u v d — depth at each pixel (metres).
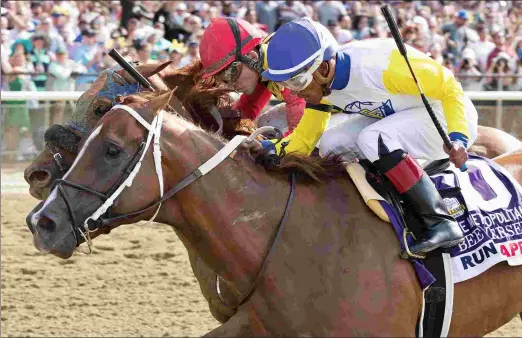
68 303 7.38
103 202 4.10
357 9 15.32
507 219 4.59
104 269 8.10
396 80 4.35
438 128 4.30
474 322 4.47
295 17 14.66
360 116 4.71
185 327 6.97
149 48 12.38
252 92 5.05
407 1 16.48
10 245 8.57
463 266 4.37
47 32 12.34
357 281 4.11
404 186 4.32
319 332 4.11
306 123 4.58
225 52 4.85
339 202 4.33
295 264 4.18
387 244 4.23
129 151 4.13
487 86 10.90
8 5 12.83
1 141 10.00
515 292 4.59
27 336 6.71
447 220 4.33
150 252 8.52
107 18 14.52
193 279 7.94
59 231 4.07
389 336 4.09
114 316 7.16
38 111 10.09
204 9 14.50
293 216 4.25
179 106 4.99
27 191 10.12
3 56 11.80
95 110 5.11
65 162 5.08
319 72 4.33
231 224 4.22
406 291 4.18
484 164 4.79
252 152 4.41
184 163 4.20
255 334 4.27
